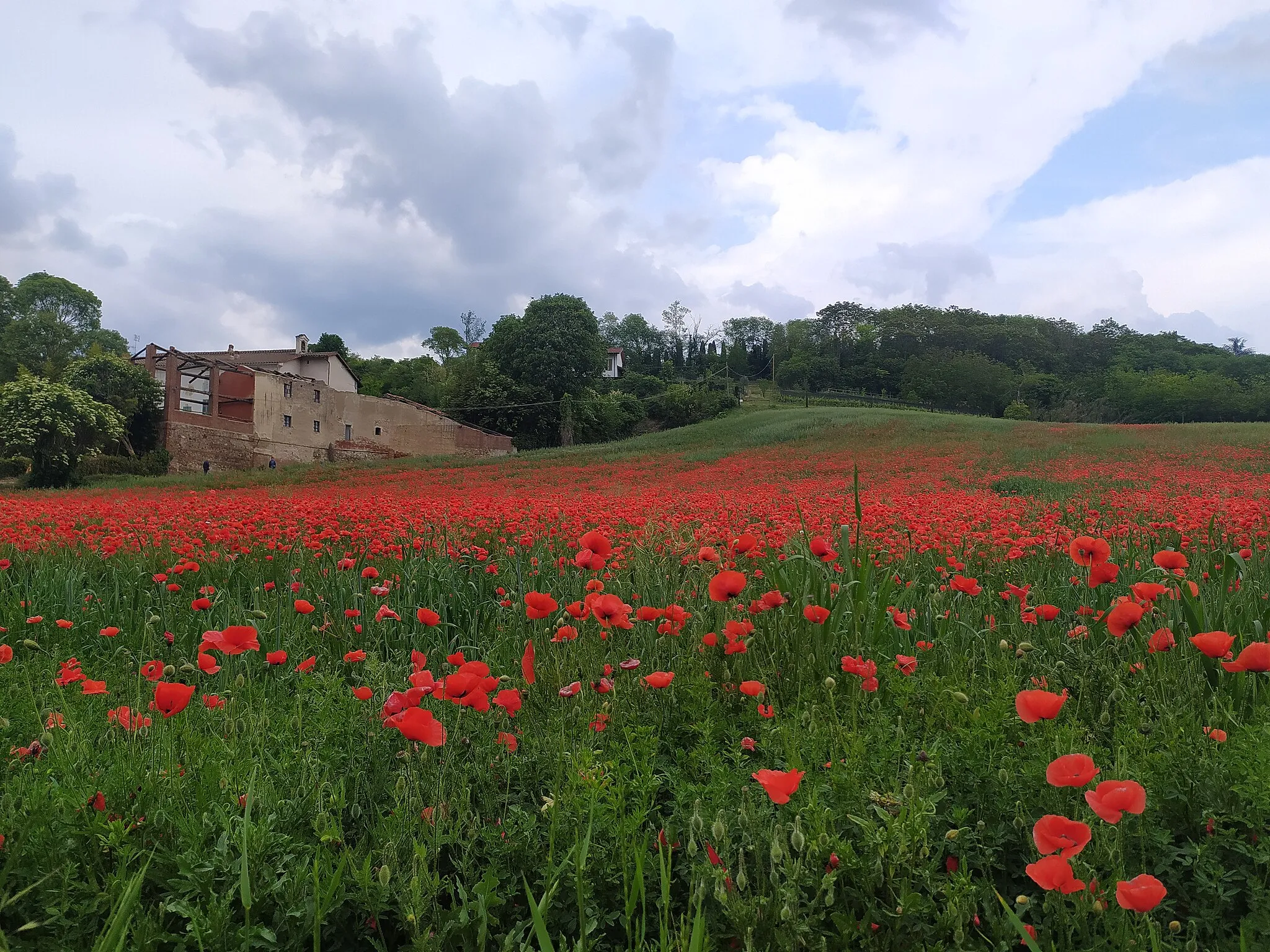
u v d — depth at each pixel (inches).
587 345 2743.6
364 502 452.1
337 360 2405.3
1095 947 58.1
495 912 68.3
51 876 63.0
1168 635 102.9
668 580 168.2
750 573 173.6
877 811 65.7
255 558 235.1
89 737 94.2
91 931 61.2
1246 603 134.8
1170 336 5969.5
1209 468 978.1
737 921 58.2
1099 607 141.1
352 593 184.9
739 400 3752.5
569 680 114.0
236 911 64.6
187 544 252.1
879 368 5226.4
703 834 64.4
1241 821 69.9
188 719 99.8
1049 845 57.2
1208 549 204.7
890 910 61.8
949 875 64.9
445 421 2358.5
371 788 85.4
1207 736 85.0
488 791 83.7
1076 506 498.9
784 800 62.5
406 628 167.5
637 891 59.1
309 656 148.3
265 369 2038.6
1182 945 61.0
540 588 194.5
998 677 112.0
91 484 1352.1
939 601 152.9
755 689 100.0
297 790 81.5
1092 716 99.3
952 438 1770.4
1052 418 3727.9
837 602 133.9
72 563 250.2
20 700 104.9
